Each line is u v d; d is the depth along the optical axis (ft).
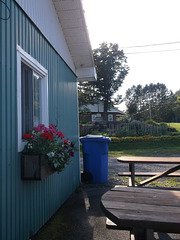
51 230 11.37
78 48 18.92
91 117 124.57
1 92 7.81
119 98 122.42
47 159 9.57
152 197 7.02
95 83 115.65
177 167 15.90
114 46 116.98
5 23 8.22
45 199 12.14
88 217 13.15
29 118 10.80
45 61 13.10
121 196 7.14
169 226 5.22
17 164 8.88
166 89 331.98
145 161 15.43
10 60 8.51
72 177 18.51
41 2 12.45
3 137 7.86
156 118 140.77
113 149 50.78
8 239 8.04
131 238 7.43
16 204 8.75
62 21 16.25
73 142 11.96
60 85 16.29
